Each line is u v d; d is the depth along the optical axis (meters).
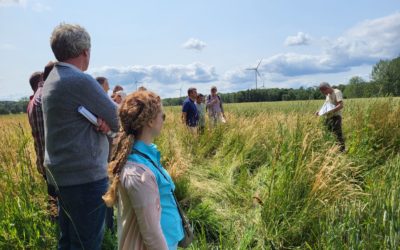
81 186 2.80
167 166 5.80
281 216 4.06
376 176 5.11
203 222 4.24
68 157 2.74
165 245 1.87
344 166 5.00
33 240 3.61
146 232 1.84
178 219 2.15
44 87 2.84
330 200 4.11
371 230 3.34
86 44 2.91
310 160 4.71
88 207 2.85
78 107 2.74
